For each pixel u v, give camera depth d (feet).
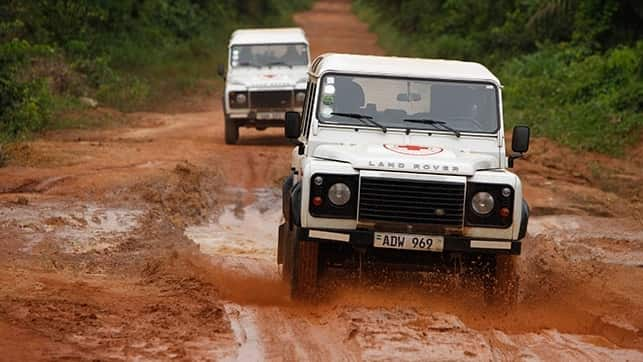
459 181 85.76
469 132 95.04
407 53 448.65
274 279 103.81
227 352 70.38
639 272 112.57
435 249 86.22
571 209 158.81
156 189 153.17
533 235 136.87
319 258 91.15
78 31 362.53
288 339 75.25
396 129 94.84
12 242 111.75
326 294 91.30
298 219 88.28
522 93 270.67
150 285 93.45
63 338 71.20
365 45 531.50
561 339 79.56
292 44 235.81
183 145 213.46
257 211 162.09
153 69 382.63
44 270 97.40
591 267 114.21
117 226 126.62
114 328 74.90
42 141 205.98
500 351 73.77
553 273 109.81
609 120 225.76
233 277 102.89
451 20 433.07
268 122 226.17
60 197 141.69
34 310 77.82
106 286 90.63
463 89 96.73
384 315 82.07
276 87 223.71
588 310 91.71
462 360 69.87
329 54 104.63
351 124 94.99
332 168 86.22
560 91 259.39
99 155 184.34
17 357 65.72
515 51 353.31
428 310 85.46
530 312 91.25
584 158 206.39
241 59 233.35
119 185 151.64
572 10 319.47
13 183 148.36
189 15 470.39
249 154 207.92
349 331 76.43
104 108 295.48
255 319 81.92
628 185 183.42
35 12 347.97
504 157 94.43
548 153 208.85
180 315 80.02
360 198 85.66
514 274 88.94
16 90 226.17
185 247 121.08
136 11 434.30
